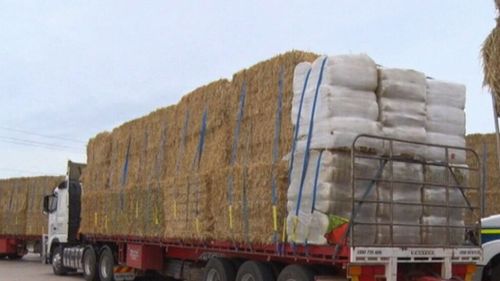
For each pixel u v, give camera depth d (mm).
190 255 11391
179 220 10656
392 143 7516
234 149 9367
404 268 7648
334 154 7219
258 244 8508
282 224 7926
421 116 7852
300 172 7664
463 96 8344
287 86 8211
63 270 17734
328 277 7426
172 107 11750
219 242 9570
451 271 7711
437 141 8031
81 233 16109
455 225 7980
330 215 7148
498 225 9328
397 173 7555
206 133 10281
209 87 10344
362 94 7469
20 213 24578
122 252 14336
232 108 9555
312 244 7383
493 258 9414
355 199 7211
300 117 7812
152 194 11977
